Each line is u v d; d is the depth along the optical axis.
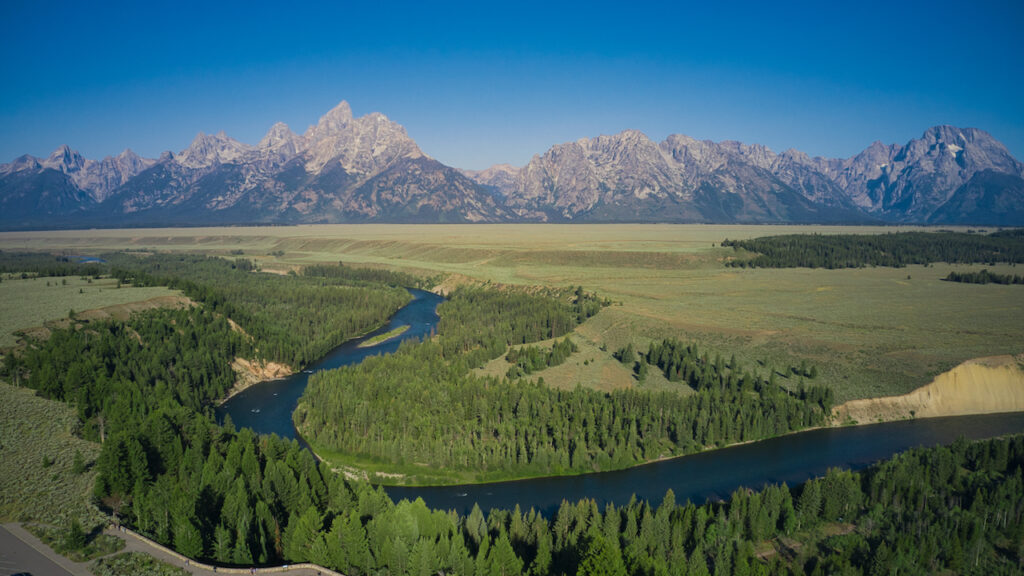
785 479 132.50
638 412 156.50
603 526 98.88
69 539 87.88
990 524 104.12
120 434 110.38
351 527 90.31
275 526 96.62
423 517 95.81
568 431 148.12
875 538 101.62
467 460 137.00
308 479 112.88
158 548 90.38
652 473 135.88
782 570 91.38
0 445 118.12
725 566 91.06
